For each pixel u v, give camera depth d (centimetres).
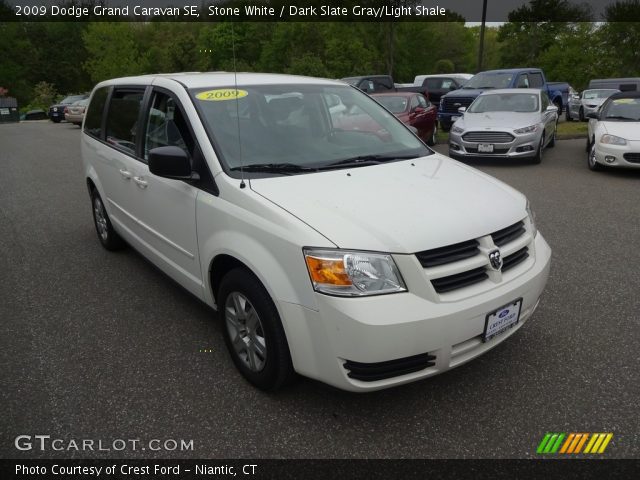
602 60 5056
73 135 2069
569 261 494
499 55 5441
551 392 294
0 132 2427
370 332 237
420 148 392
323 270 244
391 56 4166
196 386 307
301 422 274
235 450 256
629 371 311
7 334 375
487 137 1036
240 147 325
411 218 267
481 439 260
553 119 1209
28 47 6725
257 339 290
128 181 420
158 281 466
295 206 273
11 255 545
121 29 3838
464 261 262
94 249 558
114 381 314
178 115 351
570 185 849
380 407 285
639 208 689
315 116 379
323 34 4147
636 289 425
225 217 296
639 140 884
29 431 272
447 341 251
